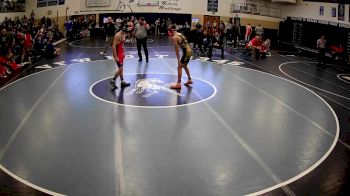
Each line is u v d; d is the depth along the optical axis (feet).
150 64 49.60
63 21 78.43
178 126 26.32
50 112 28.66
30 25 62.54
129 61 51.47
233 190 17.88
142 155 21.39
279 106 32.55
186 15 91.30
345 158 22.06
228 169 20.06
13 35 48.11
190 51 36.45
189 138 24.22
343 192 18.06
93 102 31.42
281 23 84.38
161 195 17.21
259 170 20.06
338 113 31.48
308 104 33.81
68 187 17.67
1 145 22.31
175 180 18.65
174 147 22.70
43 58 52.11
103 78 40.24
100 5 85.66
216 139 24.25
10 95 33.04
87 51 60.03
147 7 90.48
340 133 26.45
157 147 22.61
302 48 75.56
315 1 73.15
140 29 50.06
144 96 33.60
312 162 21.35
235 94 35.70
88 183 18.08
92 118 27.50
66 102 31.27
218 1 88.58
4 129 24.94
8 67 42.09
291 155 22.22
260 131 26.12
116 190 17.51
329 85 42.39
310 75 47.83
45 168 19.52
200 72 45.60
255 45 60.59
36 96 32.89
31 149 21.85
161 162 20.59
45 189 17.46
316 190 18.17
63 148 22.11
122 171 19.39
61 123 26.32
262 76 45.27
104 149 22.09
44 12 74.18
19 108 29.48
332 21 67.56
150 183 18.26
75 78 40.01
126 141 23.38
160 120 27.43
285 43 83.30
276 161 21.29
